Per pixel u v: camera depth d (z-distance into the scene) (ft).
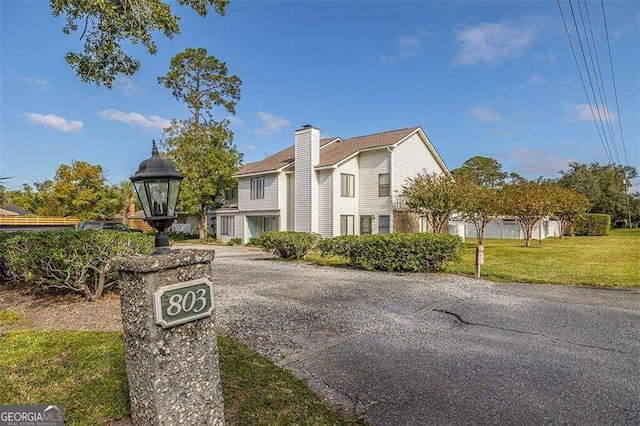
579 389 11.78
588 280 31.40
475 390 11.73
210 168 90.94
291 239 47.24
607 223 103.96
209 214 101.91
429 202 59.41
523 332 17.71
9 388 10.94
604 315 20.66
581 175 142.10
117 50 22.72
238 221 83.76
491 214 67.31
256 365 13.28
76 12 19.29
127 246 22.25
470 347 15.65
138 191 9.41
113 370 12.10
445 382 12.30
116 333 15.80
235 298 24.56
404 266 36.27
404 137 66.28
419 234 38.45
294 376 12.67
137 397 8.11
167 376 7.87
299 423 9.71
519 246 67.97
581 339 16.63
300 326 18.44
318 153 68.64
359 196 69.31
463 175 67.56
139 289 7.88
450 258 35.96
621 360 14.19
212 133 98.27
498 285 29.63
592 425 9.73
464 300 24.27
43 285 22.65
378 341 16.40
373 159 67.41
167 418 7.81
